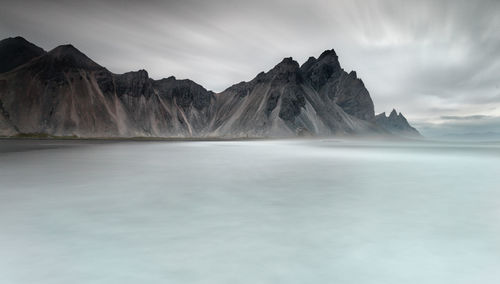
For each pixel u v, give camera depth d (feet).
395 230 28.91
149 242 25.61
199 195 46.14
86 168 84.74
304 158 127.24
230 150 198.49
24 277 19.30
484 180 63.16
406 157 137.80
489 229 29.22
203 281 18.67
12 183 57.41
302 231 28.63
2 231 28.55
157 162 104.99
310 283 18.40
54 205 39.29
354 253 23.20
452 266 20.83
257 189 51.49
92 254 23.00
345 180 62.39
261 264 21.21
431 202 41.47
